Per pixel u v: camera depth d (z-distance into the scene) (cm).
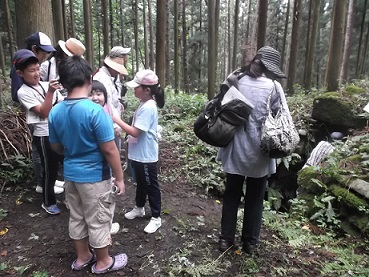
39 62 351
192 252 299
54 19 745
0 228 323
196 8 2348
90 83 233
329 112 664
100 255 256
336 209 382
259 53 268
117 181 239
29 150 437
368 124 631
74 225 251
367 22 1772
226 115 261
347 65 1402
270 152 257
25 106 314
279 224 357
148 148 307
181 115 843
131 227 337
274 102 267
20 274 260
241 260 289
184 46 1691
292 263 290
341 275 273
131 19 2144
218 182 482
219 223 365
